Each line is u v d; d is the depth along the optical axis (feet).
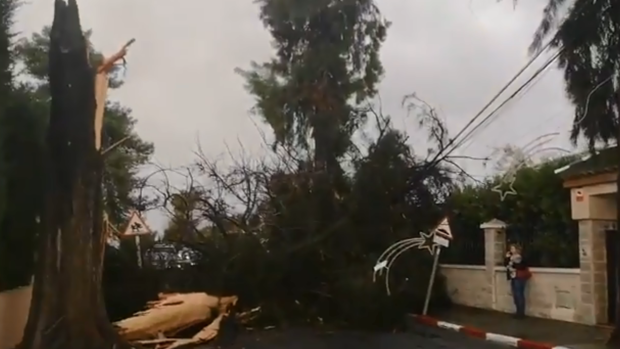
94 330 45.09
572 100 53.78
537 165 81.35
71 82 45.91
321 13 100.01
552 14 53.57
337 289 70.59
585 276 60.95
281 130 98.94
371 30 102.06
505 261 73.82
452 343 55.42
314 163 86.02
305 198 75.66
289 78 100.68
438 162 83.10
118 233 70.38
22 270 52.24
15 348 44.98
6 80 49.96
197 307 60.70
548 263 72.23
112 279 68.90
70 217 45.14
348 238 74.23
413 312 76.89
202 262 72.84
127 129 103.40
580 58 52.80
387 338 60.03
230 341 59.31
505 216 79.61
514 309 72.18
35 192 51.90
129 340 54.03
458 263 84.69
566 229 73.15
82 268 45.03
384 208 76.69
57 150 45.68
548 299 65.92
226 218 76.48
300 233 73.97
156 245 73.46
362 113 94.38
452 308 79.71
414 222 79.97
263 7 102.99
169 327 57.98
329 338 60.75
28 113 52.49
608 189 58.39
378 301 68.44
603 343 49.19
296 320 71.26
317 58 98.22
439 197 82.99
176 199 78.07
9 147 50.57
